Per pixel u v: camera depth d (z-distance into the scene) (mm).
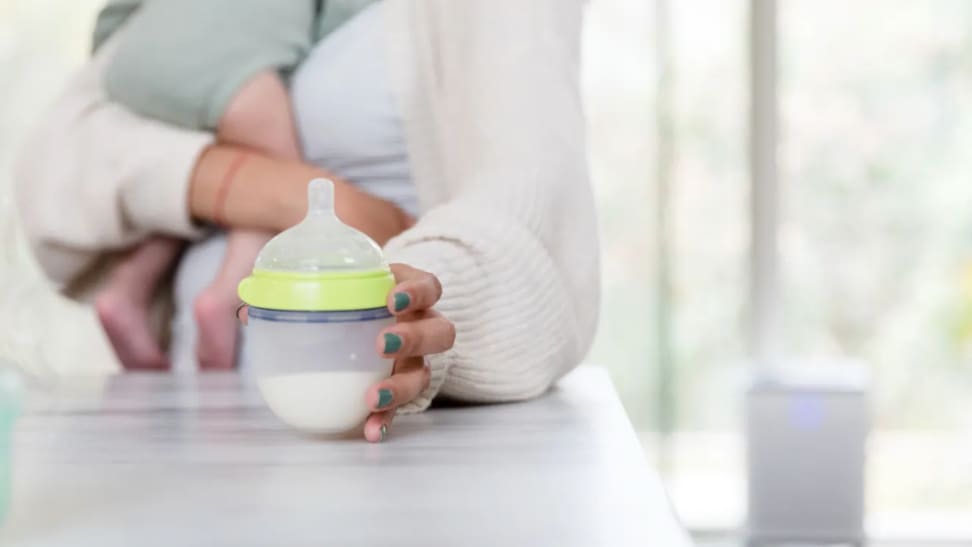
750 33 2711
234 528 552
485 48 1150
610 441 765
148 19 1407
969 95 2887
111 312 1402
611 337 2703
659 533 528
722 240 2725
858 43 2896
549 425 833
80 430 850
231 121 1373
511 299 936
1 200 1460
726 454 2729
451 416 884
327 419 762
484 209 978
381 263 767
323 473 676
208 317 1318
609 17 2686
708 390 2734
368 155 1389
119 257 1488
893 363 2943
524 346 940
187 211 1369
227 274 1340
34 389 1098
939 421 2963
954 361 2938
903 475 3012
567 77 1146
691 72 2719
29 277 1408
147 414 929
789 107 2912
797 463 2283
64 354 1538
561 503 589
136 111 1421
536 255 973
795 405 2287
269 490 632
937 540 2844
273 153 1390
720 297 2727
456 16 1239
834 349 2941
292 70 1444
